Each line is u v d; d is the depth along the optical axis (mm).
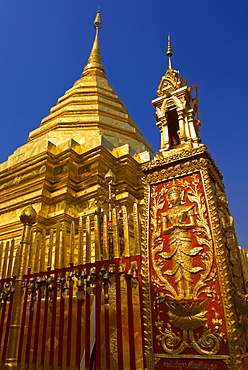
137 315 5703
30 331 6082
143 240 5352
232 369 3947
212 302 4398
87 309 5445
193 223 4996
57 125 19281
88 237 6137
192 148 5613
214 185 5609
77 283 5637
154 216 5512
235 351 4027
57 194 13086
